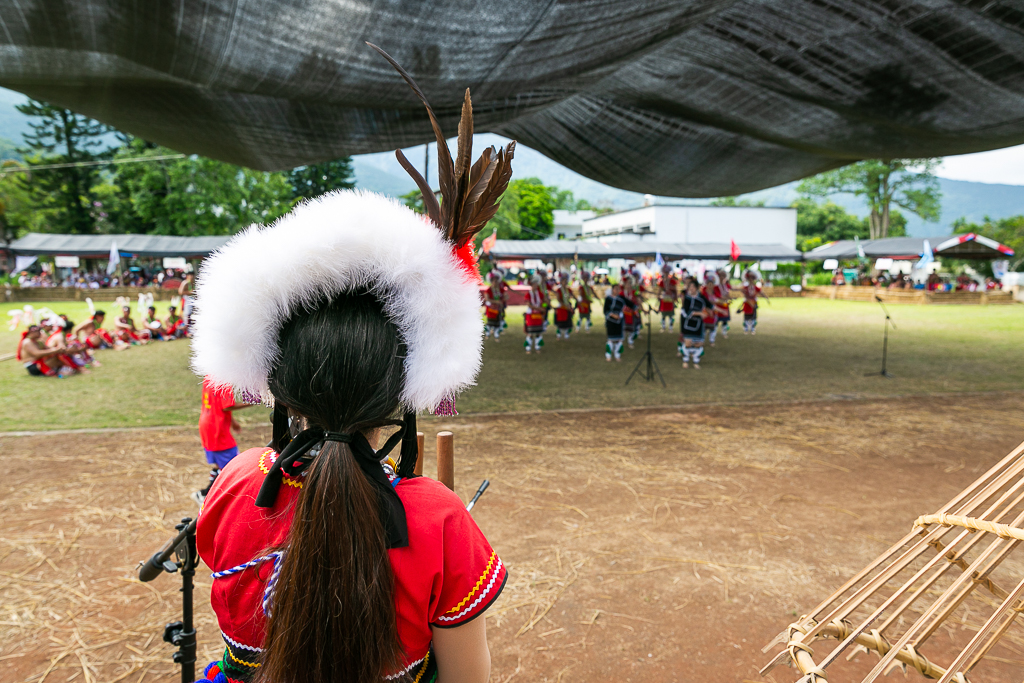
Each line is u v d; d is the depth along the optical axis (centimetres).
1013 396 779
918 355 1155
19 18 425
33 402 717
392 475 87
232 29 455
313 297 79
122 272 3344
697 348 1007
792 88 705
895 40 567
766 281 3647
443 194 89
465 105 85
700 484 448
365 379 75
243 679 85
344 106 648
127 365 1007
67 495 414
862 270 3753
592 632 270
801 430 606
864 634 146
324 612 68
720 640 265
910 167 4431
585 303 1666
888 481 457
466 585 81
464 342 81
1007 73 595
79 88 622
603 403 736
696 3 484
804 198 6331
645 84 757
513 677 242
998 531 124
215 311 80
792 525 378
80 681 235
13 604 284
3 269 3309
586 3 452
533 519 385
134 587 299
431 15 446
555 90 688
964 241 3027
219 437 365
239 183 3591
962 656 122
